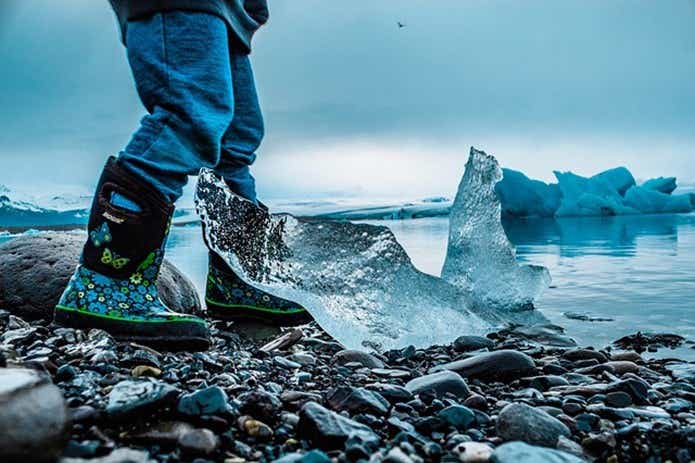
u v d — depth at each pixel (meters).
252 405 1.48
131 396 1.37
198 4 2.21
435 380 1.96
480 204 4.34
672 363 2.92
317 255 2.93
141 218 2.17
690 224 21.22
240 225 2.61
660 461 1.40
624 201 30.23
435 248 12.50
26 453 0.98
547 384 2.21
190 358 2.04
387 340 2.81
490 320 3.68
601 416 1.77
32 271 2.91
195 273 7.14
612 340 3.71
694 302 5.15
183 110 2.17
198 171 2.38
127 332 2.15
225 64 2.28
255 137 2.93
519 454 1.22
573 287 6.14
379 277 3.06
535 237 16.23
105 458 1.11
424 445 1.38
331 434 1.34
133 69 2.23
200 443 1.23
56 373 1.64
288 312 2.93
